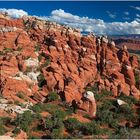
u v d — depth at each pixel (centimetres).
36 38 11300
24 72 9744
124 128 7562
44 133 7281
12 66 9588
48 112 8331
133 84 10406
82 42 11162
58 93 9269
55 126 7456
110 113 8569
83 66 10531
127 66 10594
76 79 9769
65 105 8750
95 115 8531
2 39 10850
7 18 11462
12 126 7300
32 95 9106
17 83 9031
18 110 7931
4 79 9062
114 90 9925
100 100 9362
